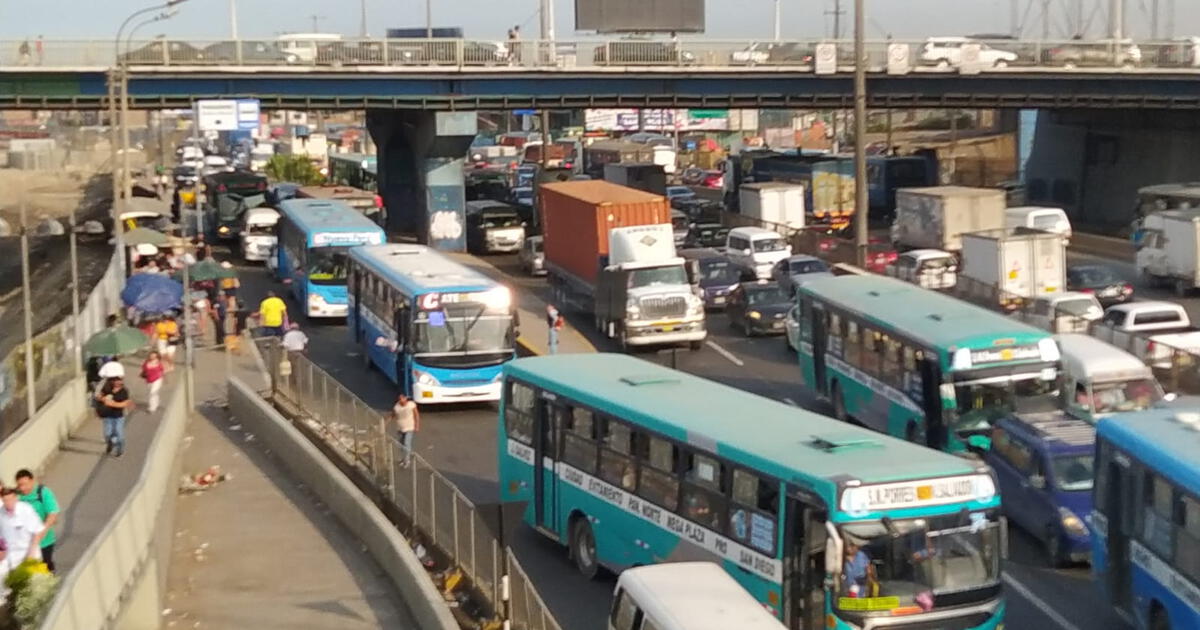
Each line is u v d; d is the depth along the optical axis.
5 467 26.39
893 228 65.19
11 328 50.84
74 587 15.05
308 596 21.53
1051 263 49.03
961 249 55.34
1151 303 41.94
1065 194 87.06
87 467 30.34
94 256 73.44
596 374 23.36
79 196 104.19
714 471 18.70
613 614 15.40
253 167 118.75
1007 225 62.78
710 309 52.03
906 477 16.39
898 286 33.28
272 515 26.80
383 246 44.16
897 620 16.06
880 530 16.22
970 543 16.45
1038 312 44.03
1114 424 19.58
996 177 100.06
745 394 21.83
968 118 131.38
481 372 35.47
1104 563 19.70
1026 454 23.33
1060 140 87.50
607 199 48.38
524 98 66.25
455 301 35.56
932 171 87.56
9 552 18.08
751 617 13.95
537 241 61.56
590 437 22.00
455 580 21.14
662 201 47.81
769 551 17.39
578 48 65.62
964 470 16.62
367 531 24.02
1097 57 67.12
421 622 19.59
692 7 81.31
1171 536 17.53
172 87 61.69
